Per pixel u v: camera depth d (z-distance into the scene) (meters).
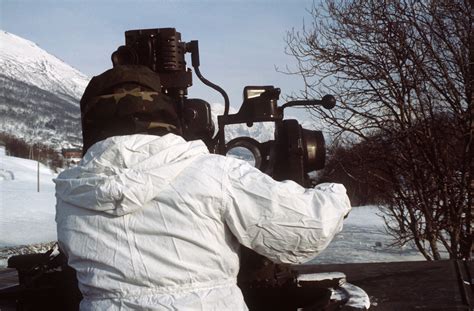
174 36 2.78
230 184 1.79
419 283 3.53
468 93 5.88
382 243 9.84
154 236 1.75
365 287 3.51
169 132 1.91
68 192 1.80
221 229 1.79
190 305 1.71
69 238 1.80
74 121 190.75
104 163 1.77
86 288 1.79
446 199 5.93
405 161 6.05
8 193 34.50
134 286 1.73
